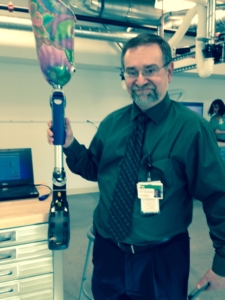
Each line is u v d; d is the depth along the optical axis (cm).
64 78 88
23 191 138
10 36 295
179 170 91
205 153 86
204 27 187
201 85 457
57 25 79
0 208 119
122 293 101
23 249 112
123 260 98
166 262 94
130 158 96
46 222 113
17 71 345
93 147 120
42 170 378
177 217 95
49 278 118
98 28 286
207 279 90
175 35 215
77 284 187
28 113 359
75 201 366
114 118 113
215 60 193
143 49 87
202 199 92
